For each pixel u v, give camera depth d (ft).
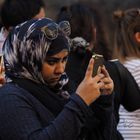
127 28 23.95
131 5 82.58
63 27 16.84
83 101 15.51
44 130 15.25
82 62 18.83
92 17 20.94
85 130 16.66
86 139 17.10
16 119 15.30
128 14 24.16
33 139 15.07
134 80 20.54
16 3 23.79
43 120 15.81
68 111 15.39
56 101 16.21
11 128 15.25
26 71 16.17
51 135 15.11
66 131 15.20
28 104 15.76
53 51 15.90
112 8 81.30
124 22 24.08
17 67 16.25
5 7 23.86
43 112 15.88
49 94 16.20
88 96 15.60
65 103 16.38
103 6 80.84
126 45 23.72
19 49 16.08
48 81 16.35
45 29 15.84
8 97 15.61
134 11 24.14
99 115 17.07
